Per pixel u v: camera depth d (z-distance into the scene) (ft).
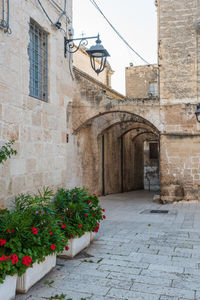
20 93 19.53
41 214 14.47
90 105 40.06
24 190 19.80
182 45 39.22
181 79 39.06
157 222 27.12
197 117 36.88
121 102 39.73
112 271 14.89
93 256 17.11
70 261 16.33
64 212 17.72
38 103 21.89
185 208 35.04
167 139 39.19
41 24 22.66
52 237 14.26
